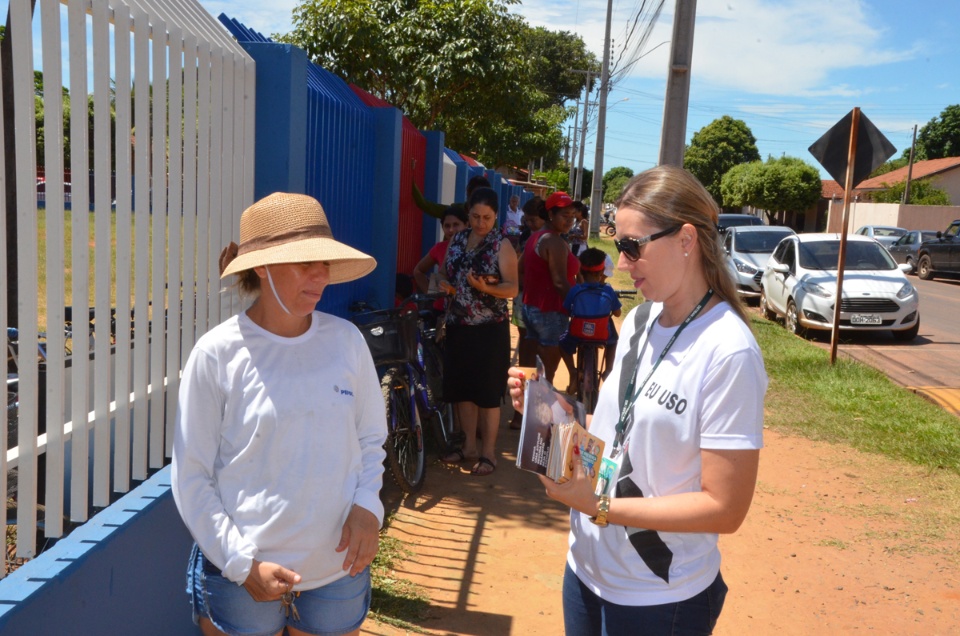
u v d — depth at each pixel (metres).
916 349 12.27
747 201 59.56
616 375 2.13
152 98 3.08
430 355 6.11
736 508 1.83
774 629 3.87
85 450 2.76
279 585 2.04
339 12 12.70
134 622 2.84
